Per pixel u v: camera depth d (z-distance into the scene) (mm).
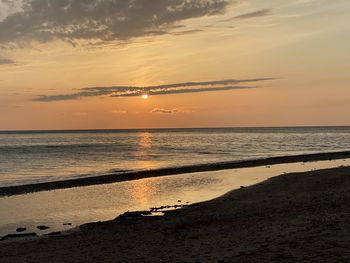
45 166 47562
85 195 25719
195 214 18266
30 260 12008
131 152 72812
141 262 10641
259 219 15492
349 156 52875
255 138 138250
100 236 15117
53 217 19562
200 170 38875
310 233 11609
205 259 10055
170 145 99625
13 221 18781
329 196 19609
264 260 9312
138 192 26656
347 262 8641
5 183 32719
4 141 136750
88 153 70812
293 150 71562
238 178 32875
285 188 24328
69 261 11555
